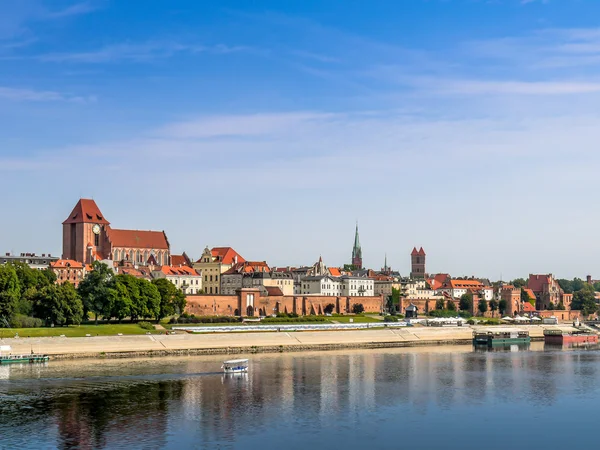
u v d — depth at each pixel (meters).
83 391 166.25
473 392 173.25
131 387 172.12
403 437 133.00
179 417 143.88
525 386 182.25
